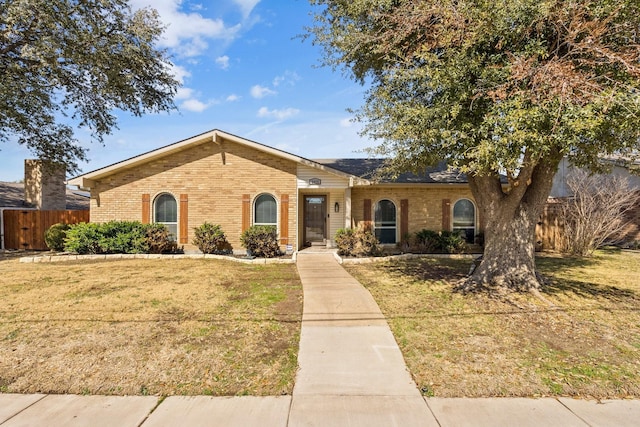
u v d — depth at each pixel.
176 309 5.77
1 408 3.04
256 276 8.61
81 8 11.66
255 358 4.01
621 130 4.57
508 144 4.54
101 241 11.69
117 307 5.86
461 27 4.97
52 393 3.29
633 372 3.66
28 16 10.47
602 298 6.37
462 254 12.22
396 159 6.97
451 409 3.04
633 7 4.28
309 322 5.18
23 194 17.12
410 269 9.52
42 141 15.29
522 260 6.97
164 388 3.38
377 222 13.98
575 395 3.27
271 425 2.82
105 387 3.39
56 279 8.12
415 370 3.74
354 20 6.86
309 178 12.82
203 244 12.16
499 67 4.82
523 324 5.07
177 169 12.87
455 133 5.11
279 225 12.82
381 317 5.40
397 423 2.85
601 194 11.99
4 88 11.21
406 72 5.59
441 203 13.93
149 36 13.50
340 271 9.29
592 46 4.43
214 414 2.96
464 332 4.77
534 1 4.51
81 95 14.62
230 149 12.86
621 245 14.27
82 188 12.69
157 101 15.77
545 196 6.92
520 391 3.33
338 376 3.62
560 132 4.20
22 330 4.79
